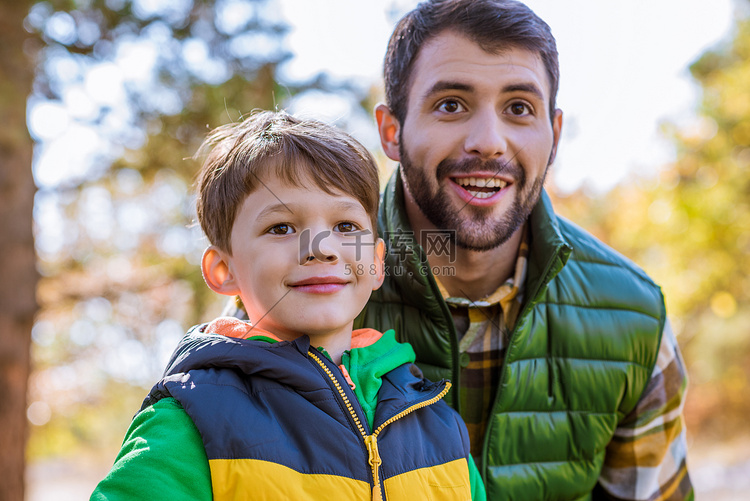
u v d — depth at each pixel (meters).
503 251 1.46
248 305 1.17
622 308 1.51
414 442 1.12
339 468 1.03
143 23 4.68
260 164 1.15
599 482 1.63
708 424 12.98
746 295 11.22
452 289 1.52
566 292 1.49
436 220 1.41
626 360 1.50
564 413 1.46
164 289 5.59
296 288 1.10
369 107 5.07
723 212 10.63
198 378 1.05
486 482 1.37
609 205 11.03
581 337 1.47
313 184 1.14
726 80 11.05
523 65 1.34
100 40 4.64
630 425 1.56
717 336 12.55
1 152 4.11
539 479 1.43
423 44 1.39
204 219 1.26
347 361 1.18
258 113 1.56
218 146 1.30
